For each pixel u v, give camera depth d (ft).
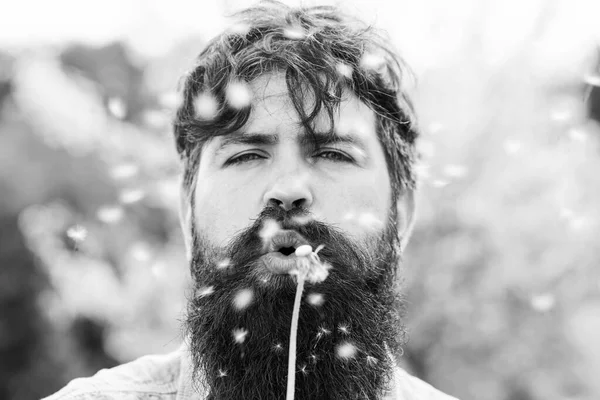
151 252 13.00
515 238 11.19
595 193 11.27
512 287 11.20
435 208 11.37
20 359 14.82
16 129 16.07
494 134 11.32
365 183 4.64
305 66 4.54
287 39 4.69
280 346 4.33
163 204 13.01
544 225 11.17
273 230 4.34
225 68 4.74
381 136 4.96
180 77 5.42
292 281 4.31
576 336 11.13
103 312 13.78
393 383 5.01
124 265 13.75
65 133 15.78
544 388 10.99
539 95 11.30
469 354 11.15
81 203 15.38
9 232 15.29
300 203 4.40
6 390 14.62
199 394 4.82
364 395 4.52
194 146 4.98
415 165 5.56
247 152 4.54
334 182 4.52
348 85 4.73
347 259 4.45
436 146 11.22
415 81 5.64
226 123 4.53
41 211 15.42
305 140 4.50
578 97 10.97
